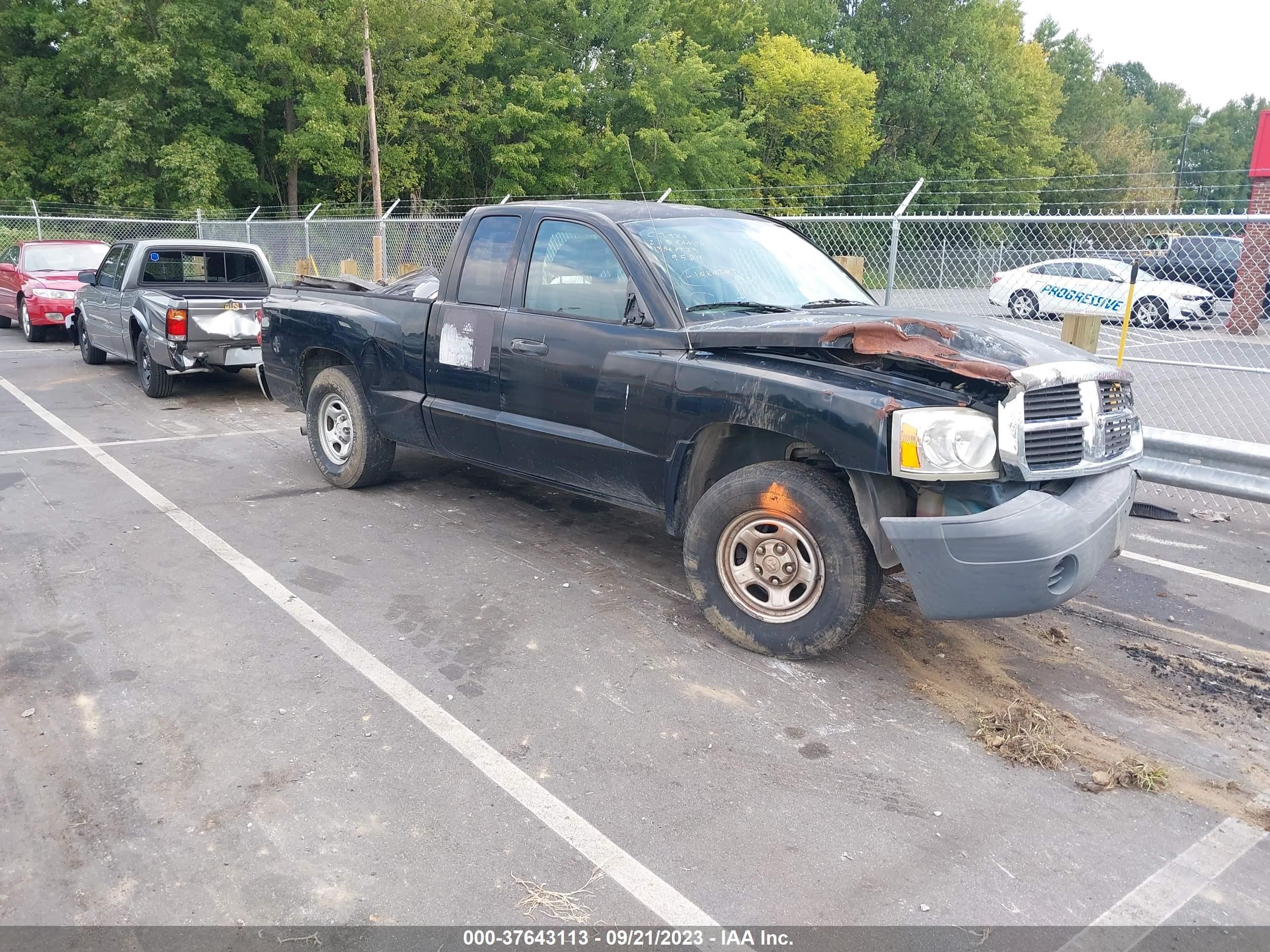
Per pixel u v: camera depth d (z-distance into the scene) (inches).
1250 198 721.0
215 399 396.8
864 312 170.2
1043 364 142.6
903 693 151.1
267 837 111.2
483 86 1325.0
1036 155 2230.6
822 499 149.9
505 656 159.5
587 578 196.5
